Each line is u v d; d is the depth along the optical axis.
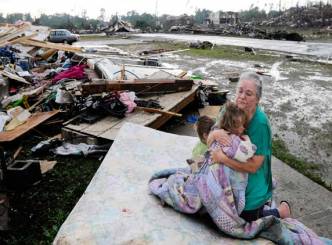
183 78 10.55
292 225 3.41
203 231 3.31
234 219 3.18
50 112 8.27
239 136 3.21
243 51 28.36
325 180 6.25
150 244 3.03
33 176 5.51
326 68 19.39
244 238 3.21
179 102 8.92
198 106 10.16
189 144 5.43
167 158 4.96
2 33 17.20
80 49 17.50
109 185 4.09
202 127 3.66
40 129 7.87
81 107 8.12
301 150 7.65
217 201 3.21
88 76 12.04
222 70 18.39
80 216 3.44
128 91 8.80
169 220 3.40
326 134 8.67
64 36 33.50
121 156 4.84
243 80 3.24
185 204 3.45
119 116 7.54
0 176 5.27
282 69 18.94
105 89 8.86
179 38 48.38
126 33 66.12
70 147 6.69
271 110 10.70
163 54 25.78
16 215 4.78
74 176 5.86
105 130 6.89
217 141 3.28
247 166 3.19
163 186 3.71
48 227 4.55
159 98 9.22
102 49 21.27
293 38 46.19
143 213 3.50
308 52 28.47
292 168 6.51
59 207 4.99
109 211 3.52
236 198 3.24
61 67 14.39
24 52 16.55
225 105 3.29
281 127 9.15
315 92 13.24
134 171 4.48
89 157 6.49
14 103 9.15
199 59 23.11
